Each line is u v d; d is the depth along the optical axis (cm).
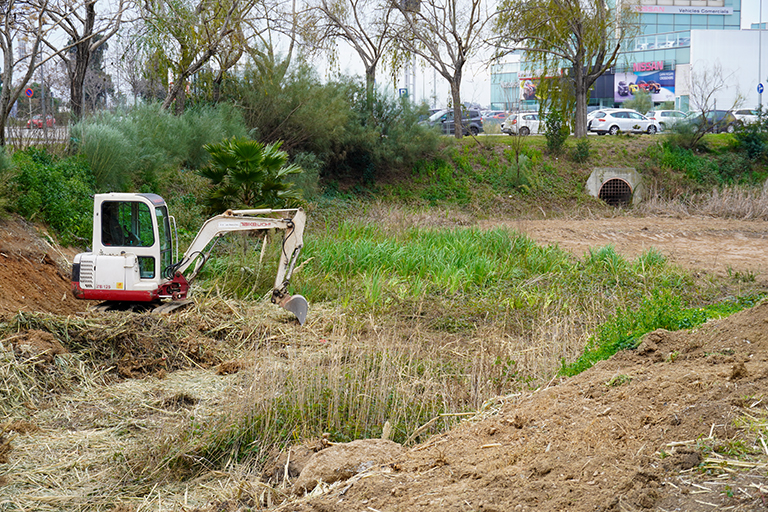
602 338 789
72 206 1366
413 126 2777
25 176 1297
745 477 352
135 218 990
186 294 1035
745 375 479
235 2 2038
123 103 2108
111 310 981
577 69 3203
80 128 1602
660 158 2998
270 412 602
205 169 1449
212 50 2075
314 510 402
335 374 640
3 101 1389
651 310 823
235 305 1068
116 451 571
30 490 505
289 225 1007
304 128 2444
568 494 368
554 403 522
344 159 2714
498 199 2728
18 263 1069
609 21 3166
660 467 382
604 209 2720
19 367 702
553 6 3052
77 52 1759
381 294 1155
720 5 6719
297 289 1202
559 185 2870
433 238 1702
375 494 409
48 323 802
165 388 741
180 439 571
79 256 983
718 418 420
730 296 1211
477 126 3756
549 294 1188
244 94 2428
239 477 515
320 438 557
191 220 1608
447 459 446
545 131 3183
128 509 476
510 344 874
